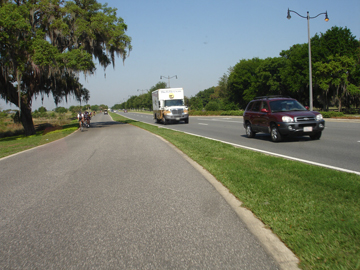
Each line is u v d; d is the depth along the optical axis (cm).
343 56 4344
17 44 2502
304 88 5681
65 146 1509
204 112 6084
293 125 1188
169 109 2994
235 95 8038
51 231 407
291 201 455
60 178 745
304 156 890
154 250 338
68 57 2691
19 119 3534
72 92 3856
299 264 290
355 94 4766
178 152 1089
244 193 518
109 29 3123
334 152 934
